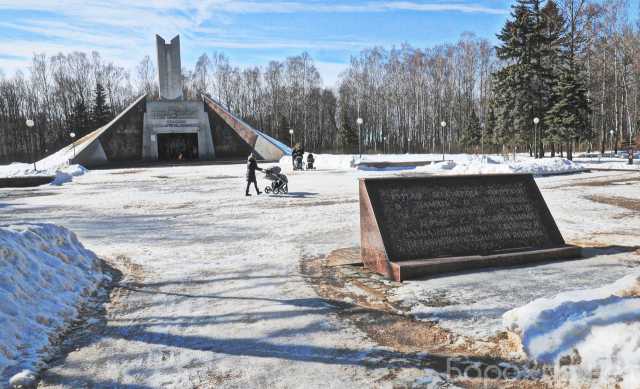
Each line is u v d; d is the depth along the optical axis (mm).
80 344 4262
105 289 6016
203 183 23000
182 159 49094
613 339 3143
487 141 52688
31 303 4703
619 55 45469
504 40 38094
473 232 6785
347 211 12672
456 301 5078
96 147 44656
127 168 39125
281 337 4285
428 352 3871
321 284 5988
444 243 6605
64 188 22516
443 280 5898
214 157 49344
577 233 8812
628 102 48375
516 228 7023
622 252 7137
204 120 49219
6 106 74875
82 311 5164
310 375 3531
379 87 71250
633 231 8922
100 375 3641
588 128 34969
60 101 77250
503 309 4738
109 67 83375
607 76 45969
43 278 5277
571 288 5340
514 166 21906
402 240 6453
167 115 48156
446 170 25156
